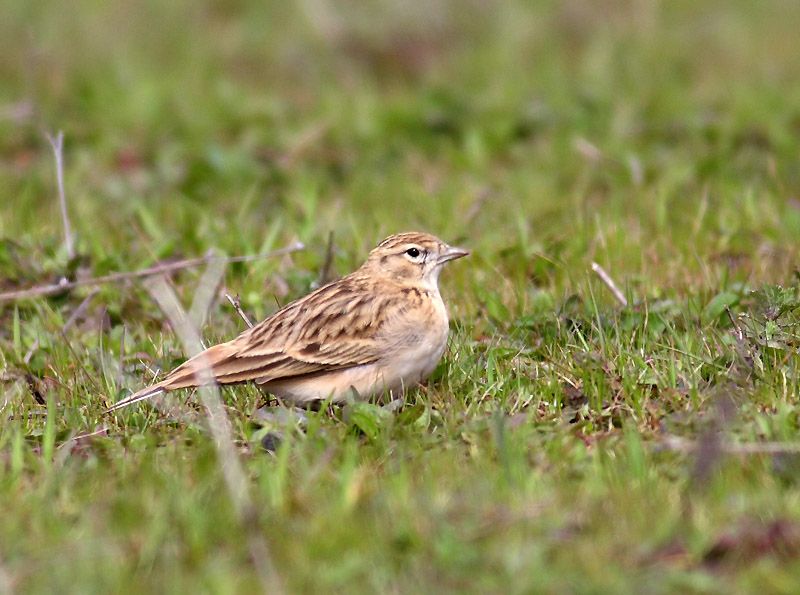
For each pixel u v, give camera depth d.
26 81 22.97
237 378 11.18
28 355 12.63
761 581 8.09
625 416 10.80
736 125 19.28
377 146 19.88
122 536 8.82
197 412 11.19
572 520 8.73
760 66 23.23
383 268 11.94
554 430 10.45
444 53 25.08
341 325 11.34
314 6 26.25
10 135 20.41
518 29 25.73
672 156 18.69
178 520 8.93
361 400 11.16
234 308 13.46
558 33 25.70
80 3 28.09
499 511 8.80
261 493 9.42
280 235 15.99
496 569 8.24
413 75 24.02
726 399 10.20
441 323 11.62
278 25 26.80
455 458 9.98
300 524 8.95
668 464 9.77
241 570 8.46
